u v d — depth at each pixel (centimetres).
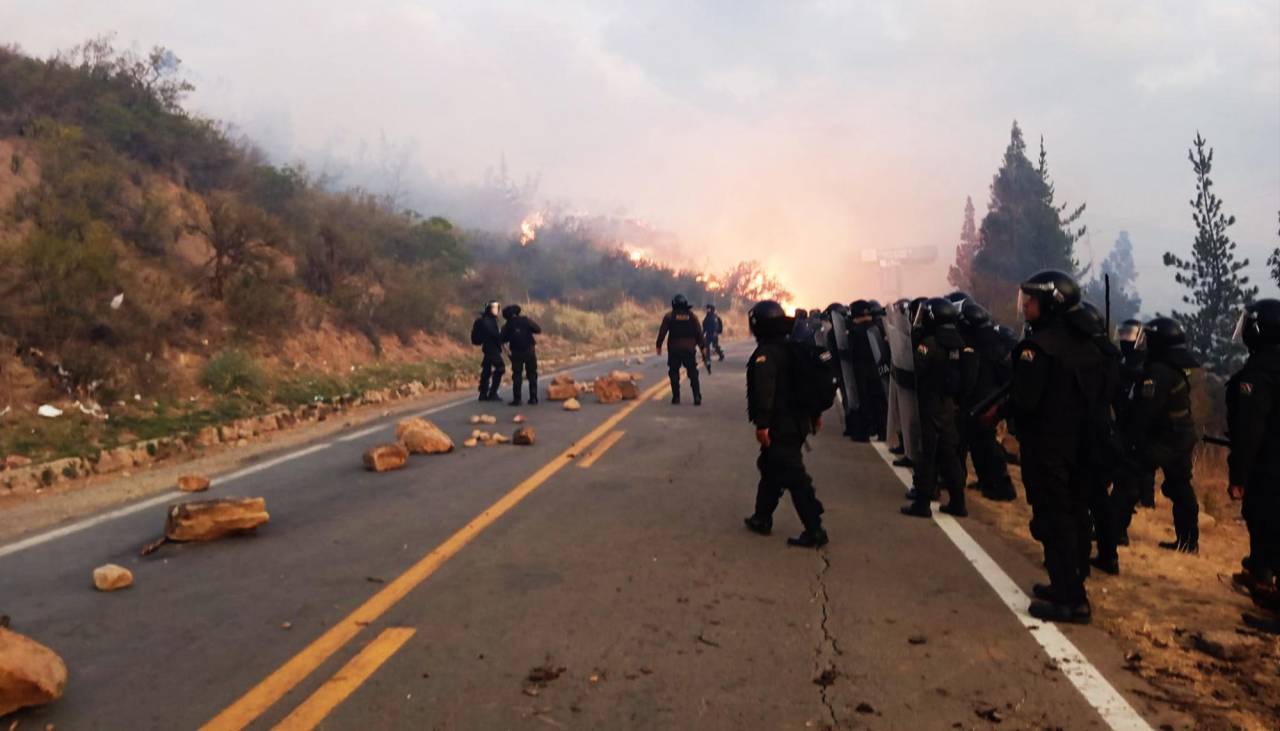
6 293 1118
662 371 2295
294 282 1905
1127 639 429
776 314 593
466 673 378
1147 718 338
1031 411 444
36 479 844
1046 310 445
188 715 339
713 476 852
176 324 1409
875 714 340
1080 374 432
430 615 453
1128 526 653
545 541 604
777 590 498
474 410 1428
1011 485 769
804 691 361
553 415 1353
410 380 1795
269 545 599
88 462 912
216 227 1609
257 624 441
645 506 717
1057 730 328
